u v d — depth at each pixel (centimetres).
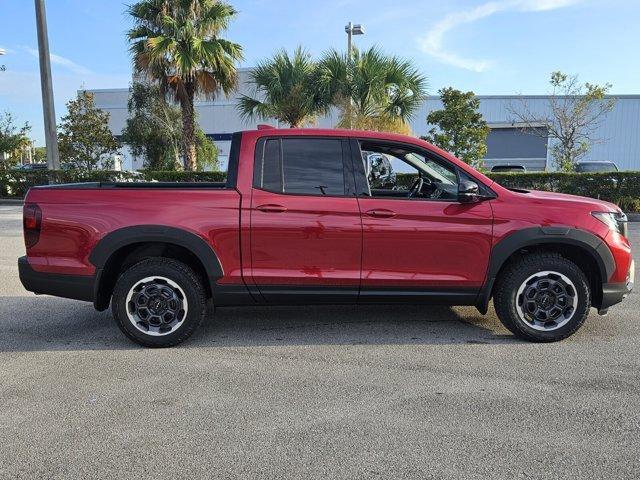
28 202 446
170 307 450
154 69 1794
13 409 340
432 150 456
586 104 2023
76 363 420
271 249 441
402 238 439
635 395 353
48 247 442
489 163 3161
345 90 1712
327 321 528
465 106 1552
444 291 448
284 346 456
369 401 347
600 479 260
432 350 443
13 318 546
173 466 274
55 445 295
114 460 280
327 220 438
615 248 443
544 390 362
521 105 3047
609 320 523
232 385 375
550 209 443
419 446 291
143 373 398
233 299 448
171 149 2522
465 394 356
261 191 442
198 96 1956
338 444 294
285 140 451
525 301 452
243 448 291
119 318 446
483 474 264
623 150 3103
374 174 491
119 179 1927
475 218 440
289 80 1753
